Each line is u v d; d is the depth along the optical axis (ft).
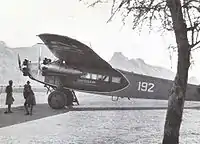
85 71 58.85
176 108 19.54
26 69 58.23
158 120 43.11
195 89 67.26
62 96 56.24
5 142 24.50
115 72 60.29
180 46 19.33
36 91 156.25
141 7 19.40
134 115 49.70
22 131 30.63
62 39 50.55
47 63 58.13
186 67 19.40
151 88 63.57
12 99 48.78
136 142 25.21
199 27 19.10
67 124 36.70
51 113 49.34
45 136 27.66
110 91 59.98
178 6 19.15
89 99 100.22
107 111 56.13
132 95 62.03
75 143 24.12
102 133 30.27
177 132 19.56
